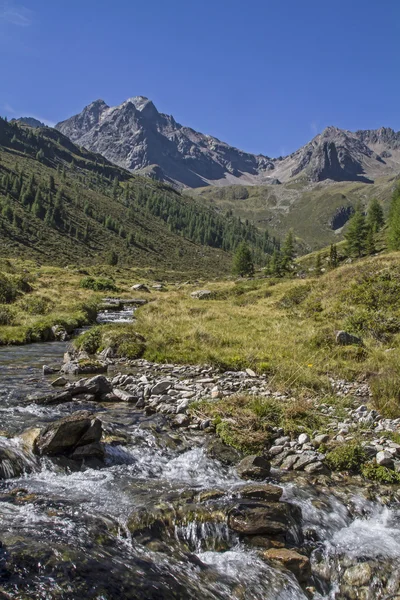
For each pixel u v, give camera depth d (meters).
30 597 4.12
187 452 8.86
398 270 32.38
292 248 127.12
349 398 12.91
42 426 9.02
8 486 6.55
